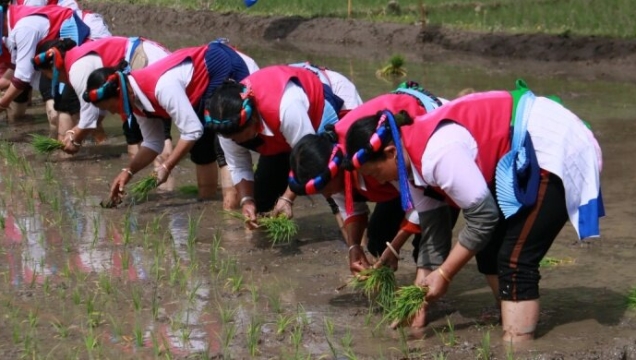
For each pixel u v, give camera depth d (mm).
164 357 6199
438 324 6727
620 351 6180
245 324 6734
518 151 5934
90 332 6504
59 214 9227
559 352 6141
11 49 11922
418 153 5816
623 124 12773
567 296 7172
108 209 9516
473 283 7562
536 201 6008
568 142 6004
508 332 6332
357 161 5793
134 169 9344
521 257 6152
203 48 8891
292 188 6129
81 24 11641
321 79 7875
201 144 9656
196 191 10211
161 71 8656
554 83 15852
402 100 6496
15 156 11234
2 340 6477
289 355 6219
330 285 7496
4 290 7348
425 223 6363
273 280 7621
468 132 5895
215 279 7633
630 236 8492
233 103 7258
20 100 13648
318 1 22844
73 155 11727
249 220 8039
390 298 6629
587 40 17859
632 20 18844
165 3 24203
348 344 6332
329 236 8773
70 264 7930
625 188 9977
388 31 20141
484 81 15984
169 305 7082
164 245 8430
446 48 19266
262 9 22938
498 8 20609
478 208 5770
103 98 8656
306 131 7352
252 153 11711
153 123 9172
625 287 7320
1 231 8797
